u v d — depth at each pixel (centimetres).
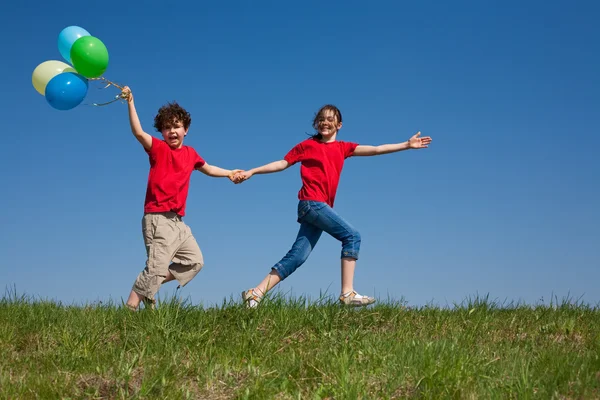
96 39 555
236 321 508
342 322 526
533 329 545
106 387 372
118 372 391
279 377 394
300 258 602
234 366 418
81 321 507
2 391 359
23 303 605
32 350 461
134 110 580
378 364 411
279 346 465
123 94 571
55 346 462
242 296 580
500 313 598
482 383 371
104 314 523
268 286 588
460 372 377
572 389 369
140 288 566
